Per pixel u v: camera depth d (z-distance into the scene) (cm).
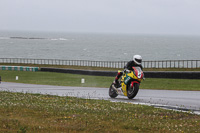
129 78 3266
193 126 1923
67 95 3844
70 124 1847
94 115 2203
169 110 2572
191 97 3575
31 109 2339
